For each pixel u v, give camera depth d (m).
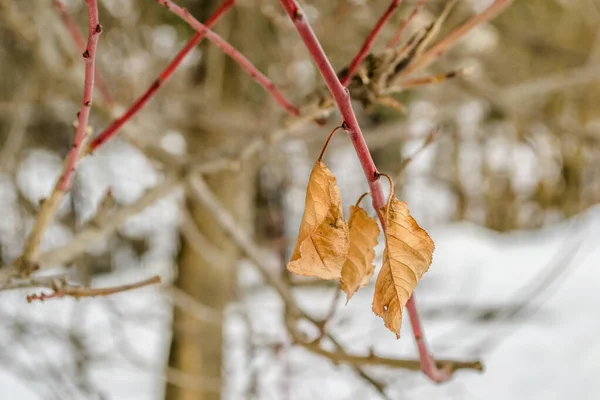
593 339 2.40
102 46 1.99
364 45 0.68
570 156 2.84
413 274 0.53
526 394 2.11
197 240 1.88
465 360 0.74
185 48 0.69
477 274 2.84
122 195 2.53
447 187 3.28
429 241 0.53
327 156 2.48
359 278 0.55
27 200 2.25
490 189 3.17
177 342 2.04
